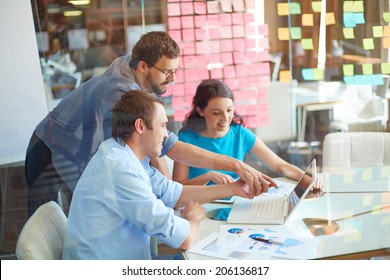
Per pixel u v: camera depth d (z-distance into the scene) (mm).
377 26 2422
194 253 1135
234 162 1519
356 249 1131
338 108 2260
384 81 2373
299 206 1389
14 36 1790
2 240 1559
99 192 1203
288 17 2520
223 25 2498
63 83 1940
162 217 1160
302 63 2555
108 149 1258
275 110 2344
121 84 1465
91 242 1205
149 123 1280
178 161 1551
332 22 2531
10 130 1721
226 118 1807
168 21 2422
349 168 1809
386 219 1266
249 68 2475
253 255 1099
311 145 2082
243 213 1327
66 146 1565
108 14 2232
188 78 2338
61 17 2047
